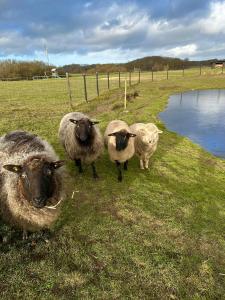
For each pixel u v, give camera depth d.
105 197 1.98
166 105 6.39
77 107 5.12
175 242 1.59
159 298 1.24
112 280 1.29
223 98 7.61
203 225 1.80
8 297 1.17
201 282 1.35
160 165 2.65
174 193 2.16
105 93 7.13
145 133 2.36
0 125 3.64
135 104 5.83
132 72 19.08
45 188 1.23
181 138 3.74
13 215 1.37
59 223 1.64
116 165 2.46
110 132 2.34
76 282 1.27
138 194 2.06
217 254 1.55
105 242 1.53
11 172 1.35
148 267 1.38
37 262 1.35
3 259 1.35
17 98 6.53
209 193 2.24
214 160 3.04
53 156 1.47
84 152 2.15
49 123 3.81
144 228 1.68
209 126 4.52
